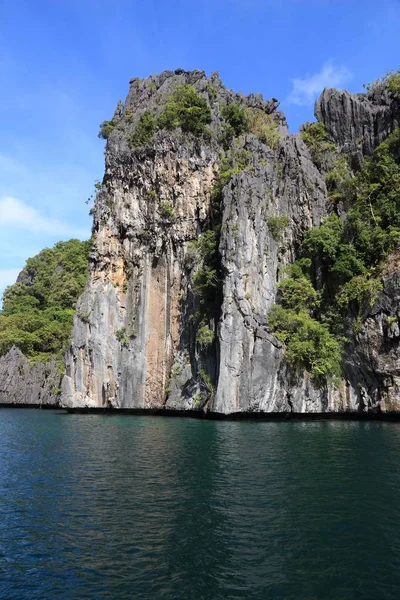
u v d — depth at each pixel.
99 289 65.69
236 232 52.62
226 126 66.19
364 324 50.03
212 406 50.59
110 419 54.19
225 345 49.94
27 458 28.19
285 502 18.45
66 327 95.81
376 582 12.38
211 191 62.62
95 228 68.81
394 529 15.77
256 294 52.75
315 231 55.41
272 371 49.56
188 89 66.81
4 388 87.56
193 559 13.61
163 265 64.25
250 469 24.02
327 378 50.44
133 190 66.88
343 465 24.75
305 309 53.62
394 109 60.38
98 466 25.52
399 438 34.16
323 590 11.98
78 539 15.12
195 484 21.16
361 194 56.28
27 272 135.38
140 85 75.19
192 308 59.69
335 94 65.31
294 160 60.62
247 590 11.98
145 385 61.78
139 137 67.12
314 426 43.03
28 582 12.43
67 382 63.88
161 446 31.70
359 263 52.50
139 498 19.30
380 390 49.22
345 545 14.54
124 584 12.29
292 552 14.04
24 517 17.22
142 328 63.22
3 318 98.88
